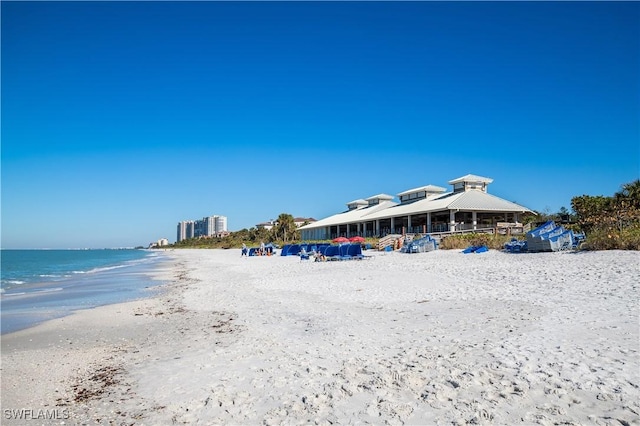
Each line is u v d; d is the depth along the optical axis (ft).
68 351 31.35
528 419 15.21
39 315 48.06
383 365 22.15
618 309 29.53
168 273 112.06
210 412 18.21
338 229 222.48
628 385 17.24
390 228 185.47
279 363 24.22
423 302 39.24
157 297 60.85
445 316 32.53
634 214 71.15
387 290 47.73
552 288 39.83
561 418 15.14
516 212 146.10
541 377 18.66
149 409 19.19
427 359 22.43
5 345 34.09
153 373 24.50
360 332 29.89
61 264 197.26
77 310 50.80
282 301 46.73
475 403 16.75
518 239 89.25
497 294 39.63
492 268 56.75
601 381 17.75
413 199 189.47
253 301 48.62
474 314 32.32
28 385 23.86
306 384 20.47
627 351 20.98
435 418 15.88
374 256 98.22
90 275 115.03
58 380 24.57
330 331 30.96
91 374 25.36
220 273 96.53
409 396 18.03
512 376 19.04
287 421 16.69
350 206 253.85
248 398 19.35
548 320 28.30
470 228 138.10
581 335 24.18
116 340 34.12
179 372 24.23
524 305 33.94
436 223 147.84
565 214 109.19
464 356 22.31
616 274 42.19
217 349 28.76
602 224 72.69
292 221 285.43
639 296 32.68
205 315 42.70
